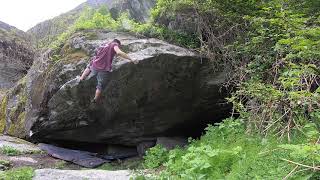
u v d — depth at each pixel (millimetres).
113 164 9422
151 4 12578
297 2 6094
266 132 6180
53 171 7098
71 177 6770
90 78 8297
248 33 7582
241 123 7242
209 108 8883
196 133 9750
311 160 4379
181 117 9031
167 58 8031
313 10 5938
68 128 9500
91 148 10438
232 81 7938
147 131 9273
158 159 7945
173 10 8953
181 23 8906
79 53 9102
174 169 6555
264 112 6309
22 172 6992
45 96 9555
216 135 7543
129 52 8195
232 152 5930
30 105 10469
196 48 8539
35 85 10320
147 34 8945
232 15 8047
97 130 9445
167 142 9227
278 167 4785
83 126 9312
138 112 8773
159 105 8680
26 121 10641
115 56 8070
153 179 6398
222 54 8383
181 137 9625
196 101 8719
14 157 9156
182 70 8234
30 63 19609
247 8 7668
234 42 7980
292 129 5773
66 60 9156
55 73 9258
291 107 5574
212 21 8633
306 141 5012
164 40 8773
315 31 4809
